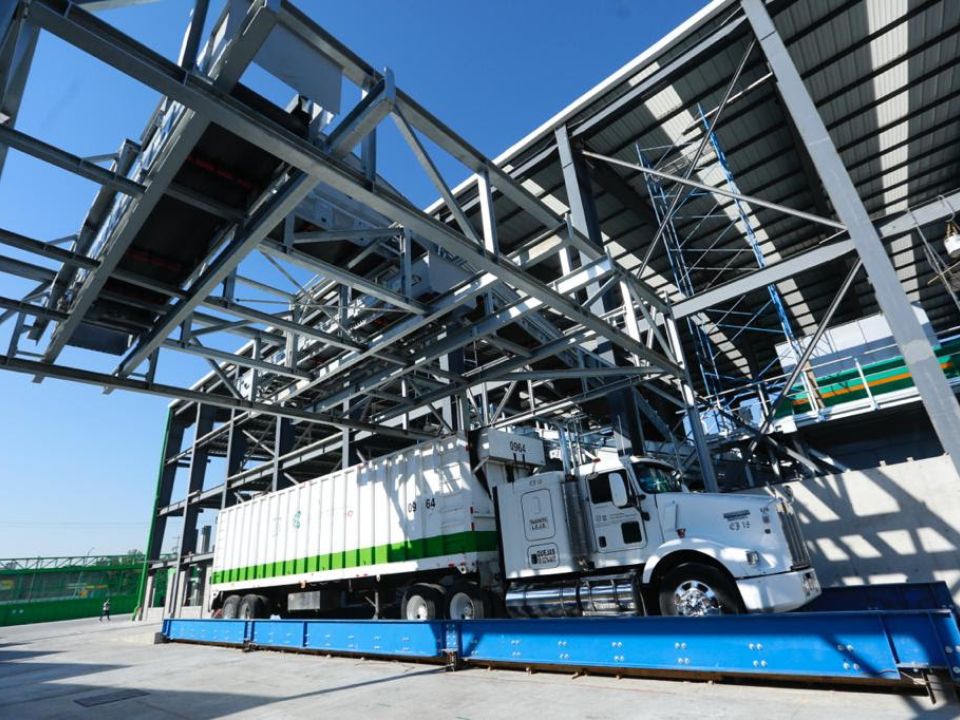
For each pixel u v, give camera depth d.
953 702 4.19
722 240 20.72
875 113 16.28
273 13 4.14
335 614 13.52
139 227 5.81
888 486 9.44
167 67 4.26
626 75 14.65
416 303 8.40
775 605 6.22
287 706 5.78
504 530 9.16
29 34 4.43
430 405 12.99
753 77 14.87
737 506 7.19
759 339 25.14
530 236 20.09
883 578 9.20
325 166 5.23
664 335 14.87
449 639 7.41
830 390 13.06
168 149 5.20
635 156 17.17
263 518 14.16
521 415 15.51
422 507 10.38
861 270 20.88
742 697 4.85
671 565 7.32
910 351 8.28
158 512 31.78
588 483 8.39
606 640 6.02
